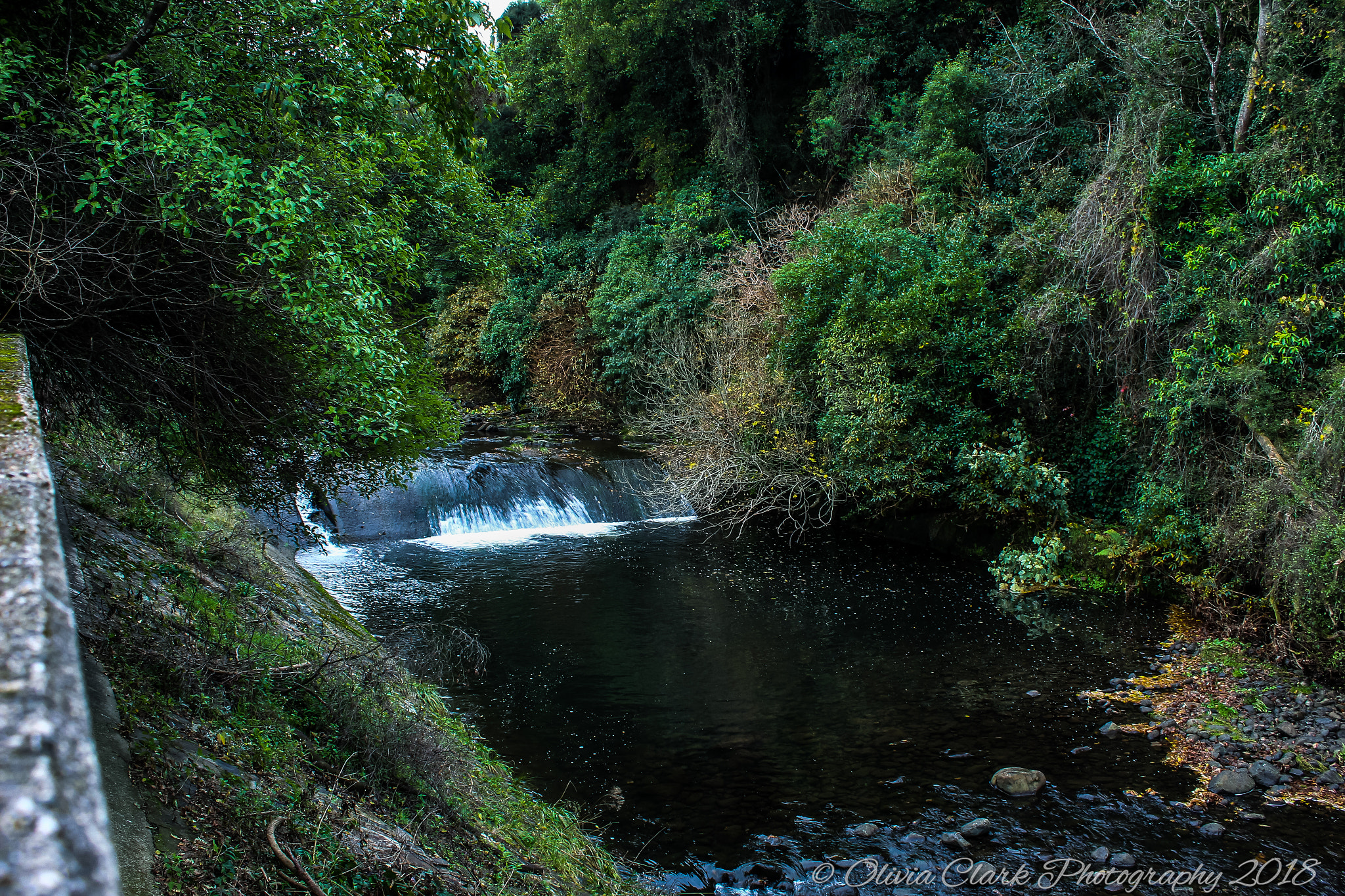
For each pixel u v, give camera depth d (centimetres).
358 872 306
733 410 1474
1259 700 748
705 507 1502
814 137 1950
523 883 405
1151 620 988
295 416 442
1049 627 980
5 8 344
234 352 410
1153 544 1061
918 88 1930
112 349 380
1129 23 1374
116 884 38
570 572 1188
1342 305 933
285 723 397
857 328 1330
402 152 570
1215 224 1073
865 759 673
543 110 2444
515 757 671
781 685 820
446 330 2584
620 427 2075
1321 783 614
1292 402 926
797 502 1477
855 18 2034
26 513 82
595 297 2156
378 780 406
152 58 374
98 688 312
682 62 2227
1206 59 1227
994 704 773
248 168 370
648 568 1220
